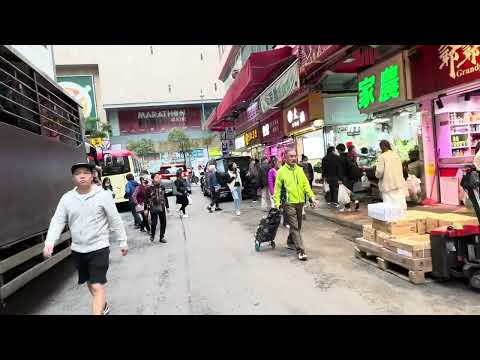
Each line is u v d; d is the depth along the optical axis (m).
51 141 6.45
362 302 4.25
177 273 6.18
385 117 11.88
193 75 69.25
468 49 7.23
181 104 68.94
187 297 4.93
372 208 5.66
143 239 9.92
